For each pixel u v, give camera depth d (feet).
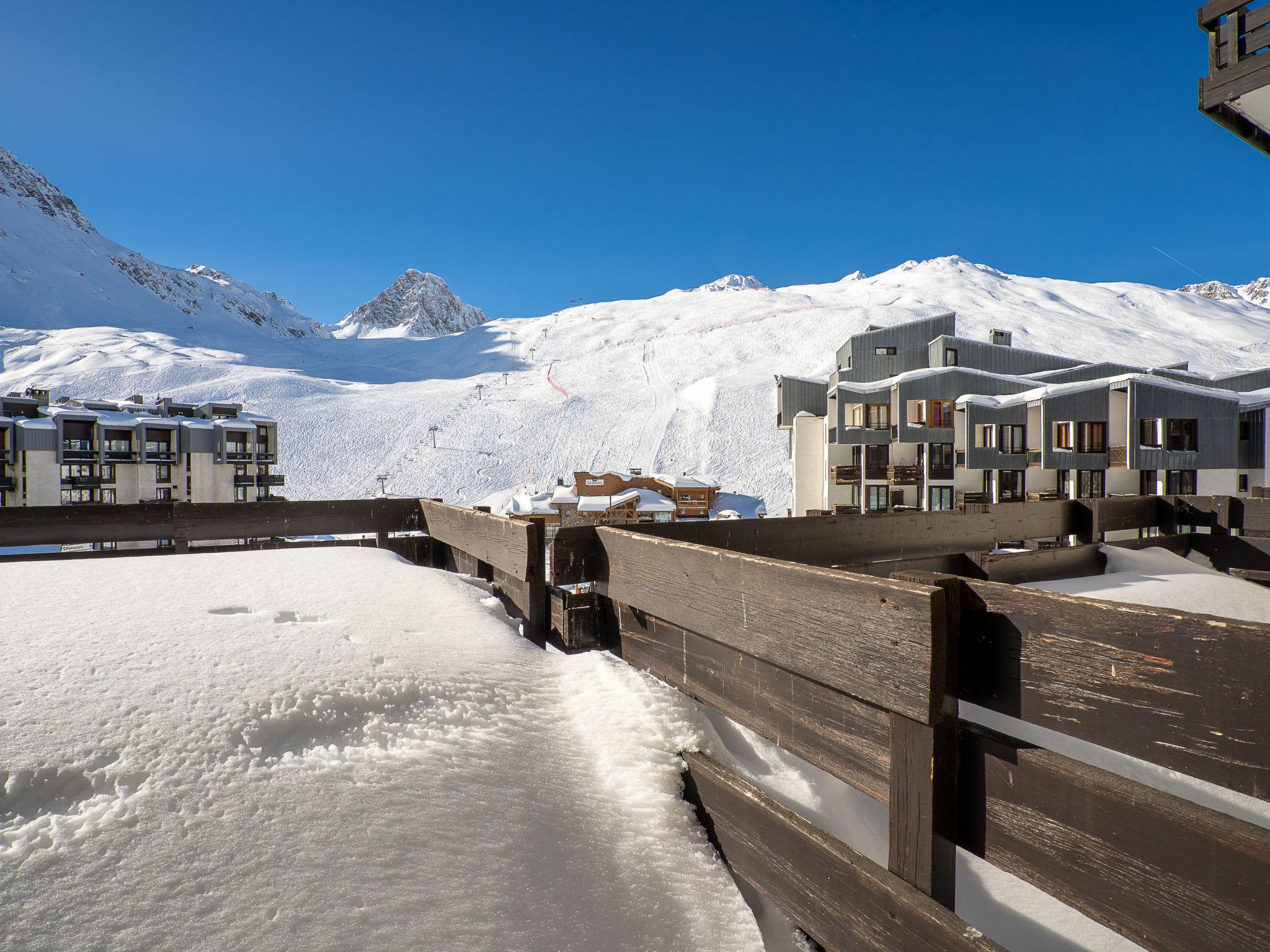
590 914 5.98
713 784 7.36
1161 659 3.90
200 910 5.10
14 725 6.81
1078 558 16.90
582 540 10.23
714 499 226.58
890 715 5.19
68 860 5.33
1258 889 3.40
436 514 18.69
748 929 6.32
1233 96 19.29
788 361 417.28
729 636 7.04
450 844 6.23
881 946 5.00
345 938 5.08
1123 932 3.99
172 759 6.65
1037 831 4.47
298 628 10.47
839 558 13.21
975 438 80.38
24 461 143.74
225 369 470.80
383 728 7.82
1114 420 76.54
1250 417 74.49
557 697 9.34
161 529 17.62
